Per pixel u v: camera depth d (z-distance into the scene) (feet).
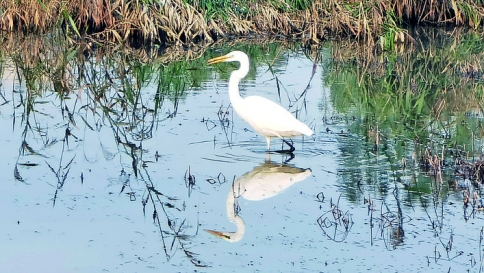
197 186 27.81
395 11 61.36
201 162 30.27
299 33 58.39
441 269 21.80
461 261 22.26
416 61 50.67
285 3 60.13
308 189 27.61
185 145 32.24
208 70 47.06
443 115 37.70
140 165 29.91
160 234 23.99
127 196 26.94
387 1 59.36
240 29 57.36
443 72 47.47
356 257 22.52
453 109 38.83
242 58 32.14
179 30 54.60
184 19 54.80
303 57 51.42
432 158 29.71
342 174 29.12
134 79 44.47
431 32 60.49
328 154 31.30
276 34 58.23
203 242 23.48
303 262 22.16
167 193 27.20
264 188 27.66
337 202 26.40
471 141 33.24
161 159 30.58
